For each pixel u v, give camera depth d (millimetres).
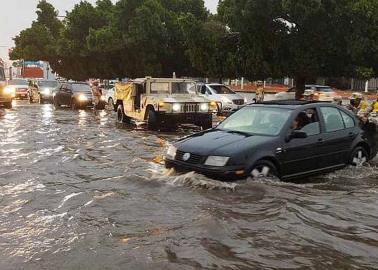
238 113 9008
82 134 15117
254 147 7492
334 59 21938
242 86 45875
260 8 20562
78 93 26891
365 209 6582
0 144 12547
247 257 4816
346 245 5203
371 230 5703
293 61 21812
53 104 31500
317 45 21250
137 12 35094
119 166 9477
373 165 9453
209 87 23500
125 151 11555
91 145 12586
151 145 12688
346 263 4707
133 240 5258
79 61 46625
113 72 41531
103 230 5586
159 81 17578
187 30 24188
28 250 4973
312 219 6070
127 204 6629
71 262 4664
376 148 9562
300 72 21984
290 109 8383
